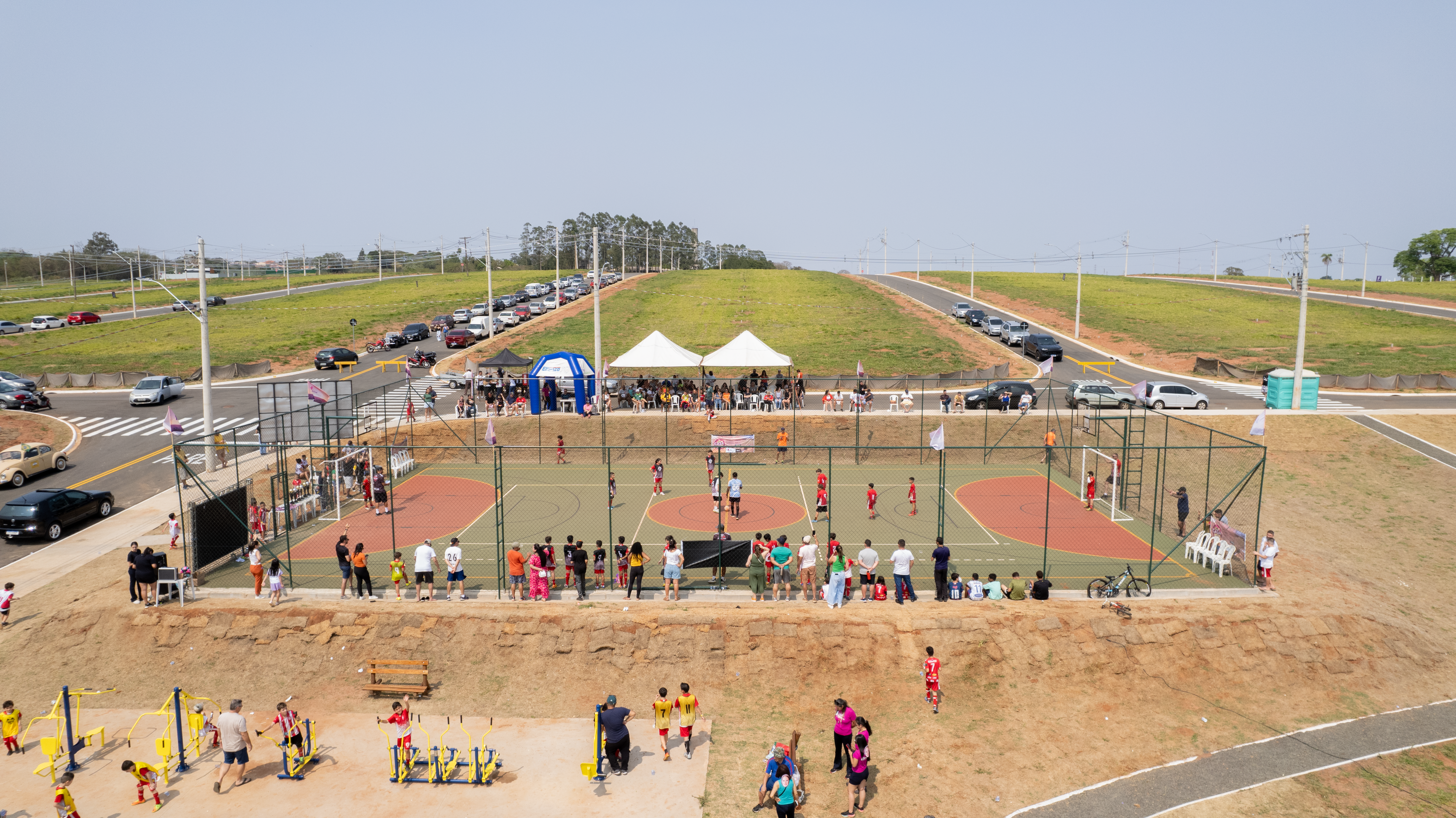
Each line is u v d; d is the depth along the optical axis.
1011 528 32.00
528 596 24.45
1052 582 25.92
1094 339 80.44
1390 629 23.64
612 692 21.41
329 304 106.44
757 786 17.72
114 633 22.84
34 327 87.06
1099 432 34.81
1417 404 49.06
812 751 19.17
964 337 79.00
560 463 43.41
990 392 49.81
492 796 17.31
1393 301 99.56
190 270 159.62
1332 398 51.91
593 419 46.47
